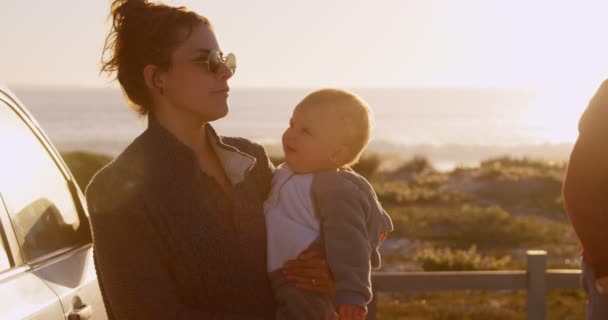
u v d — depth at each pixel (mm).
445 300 13297
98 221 2439
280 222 2738
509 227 24656
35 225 2865
